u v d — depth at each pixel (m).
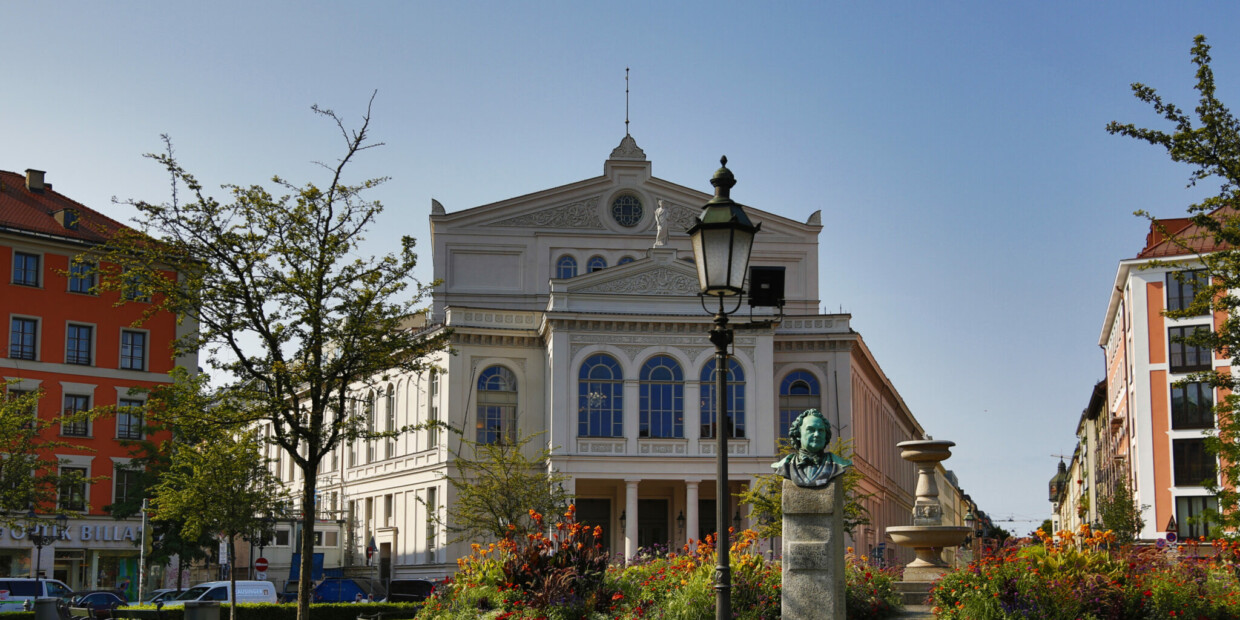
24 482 47.50
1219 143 26.20
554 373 65.00
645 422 65.31
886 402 91.94
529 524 56.75
